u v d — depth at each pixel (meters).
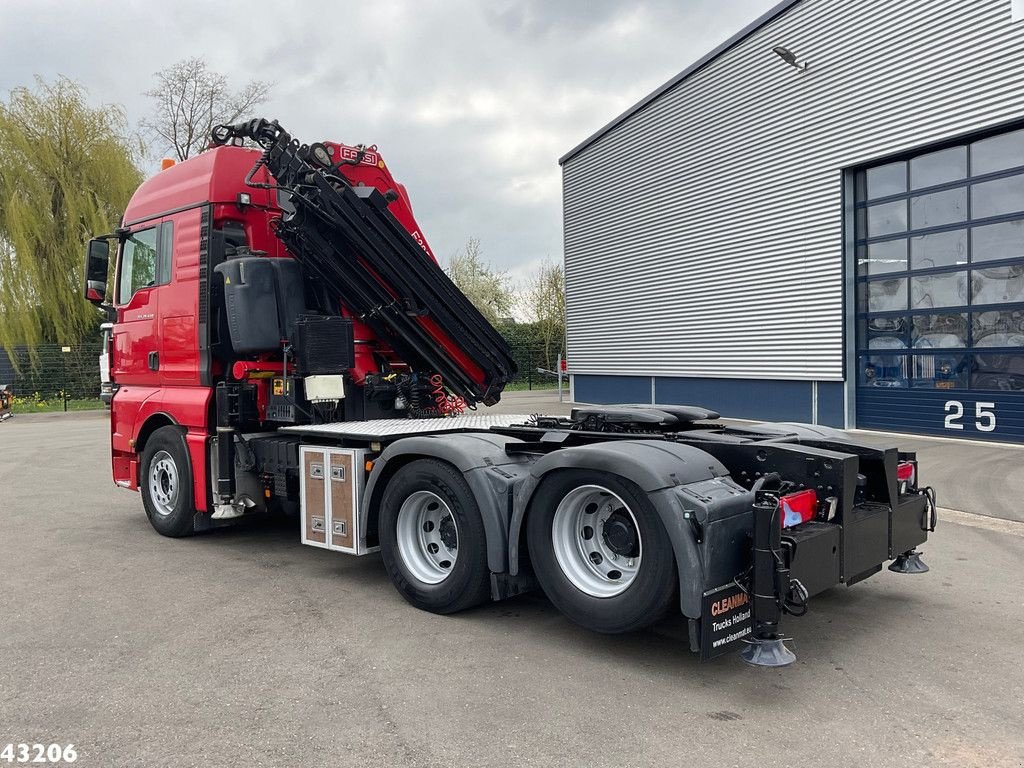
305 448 5.57
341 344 6.07
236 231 6.57
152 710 3.48
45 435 17.59
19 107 26.69
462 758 3.03
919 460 10.77
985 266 12.62
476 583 4.51
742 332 16.95
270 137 6.04
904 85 13.39
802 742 3.14
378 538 5.21
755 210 16.45
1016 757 3.01
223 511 6.28
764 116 16.08
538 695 3.61
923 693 3.60
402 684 3.74
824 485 3.96
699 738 3.18
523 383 37.00
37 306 26.56
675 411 5.70
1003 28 11.92
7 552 6.45
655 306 19.42
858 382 14.80
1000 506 7.84
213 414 6.45
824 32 14.74
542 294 38.00
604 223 20.98
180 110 32.91
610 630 3.90
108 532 7.24
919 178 13.57
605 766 2.96
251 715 3.42
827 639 4.32
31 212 25.69
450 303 6.61
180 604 5.04
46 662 4.04
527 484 4.27
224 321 6.38
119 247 7.56
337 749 3.11
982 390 12.76
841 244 14.62
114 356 7.64
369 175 6.59
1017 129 12.09
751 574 3.66
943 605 4.90
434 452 4.66
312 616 4.79
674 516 3.56
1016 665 3.93
